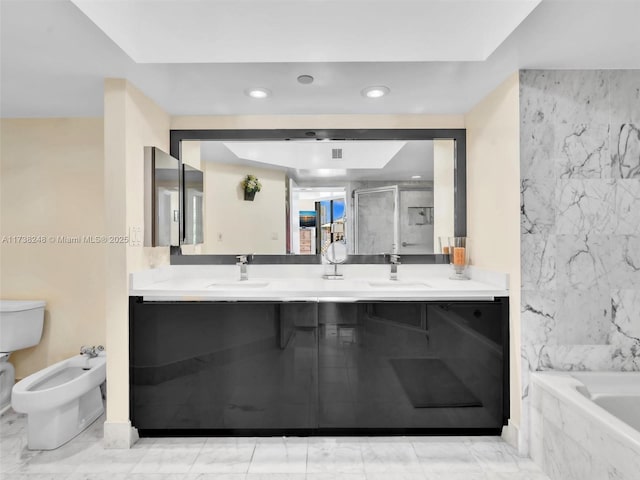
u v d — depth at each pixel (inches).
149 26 68.0
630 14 57.8
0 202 108.1
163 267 99.1
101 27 61.2
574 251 77.7
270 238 107.3
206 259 105.7
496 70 77.7
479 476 71.7
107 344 82.0
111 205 81.1
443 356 82.6
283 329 82.8
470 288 83.7
